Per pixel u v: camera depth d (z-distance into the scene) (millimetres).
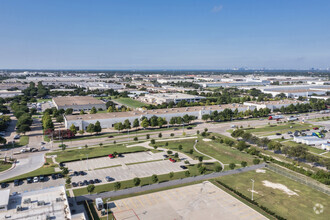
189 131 149750
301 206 67500
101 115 164250
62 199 60094
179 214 62969
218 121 176875
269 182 82062
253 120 180750
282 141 126938
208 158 105938
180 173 89250
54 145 121188
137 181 76438
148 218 61250
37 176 85375
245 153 110375
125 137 137000
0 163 96062
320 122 170125
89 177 85625
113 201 69438
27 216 53188
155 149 116062
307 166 95250
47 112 177250
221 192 74625
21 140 128250
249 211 64625
